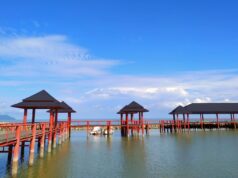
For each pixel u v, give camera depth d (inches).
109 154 1102.4
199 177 711.7
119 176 729.0
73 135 2106.3
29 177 706.8
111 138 1813.5
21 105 1121.4
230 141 1509.6
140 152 1152.8
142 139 1723.7
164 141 1579.7
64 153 1125.7
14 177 697.6
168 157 1017.5
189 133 2140.7
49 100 1154.7
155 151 1178.0
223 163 885.8
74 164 887.7
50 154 1095.6
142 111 1902.1
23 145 1026.1
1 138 682.2
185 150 1192.2
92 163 906.7
